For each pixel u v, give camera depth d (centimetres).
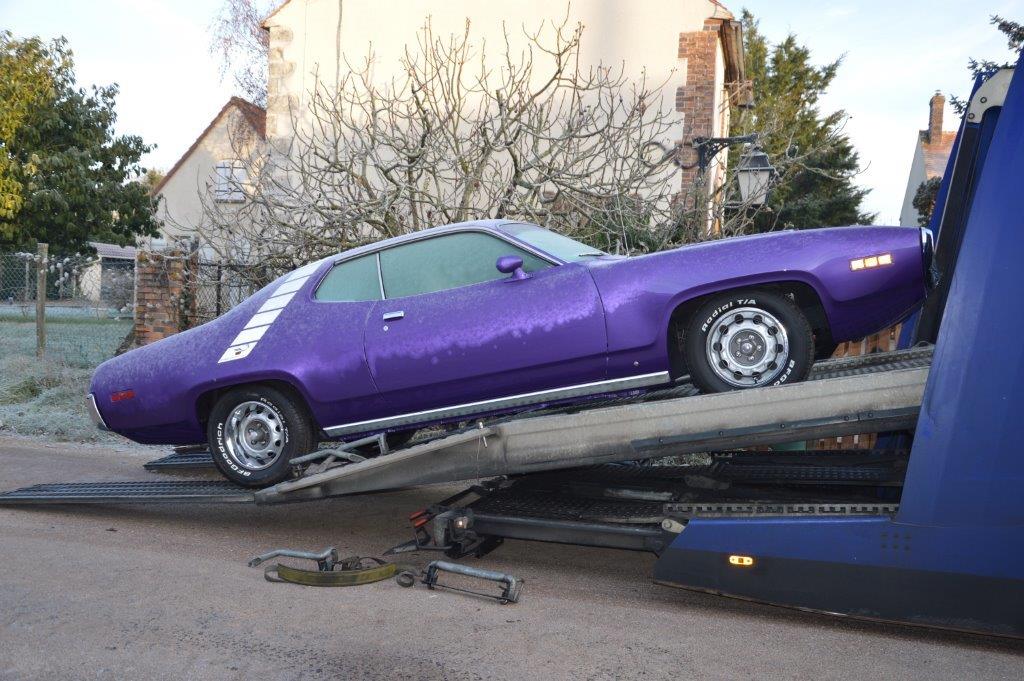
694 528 418
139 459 833
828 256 442
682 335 493
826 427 407
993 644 393
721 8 1595
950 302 377
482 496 553
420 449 486
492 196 1057
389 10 1730
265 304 569
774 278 445
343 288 552
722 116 1881
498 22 1673
